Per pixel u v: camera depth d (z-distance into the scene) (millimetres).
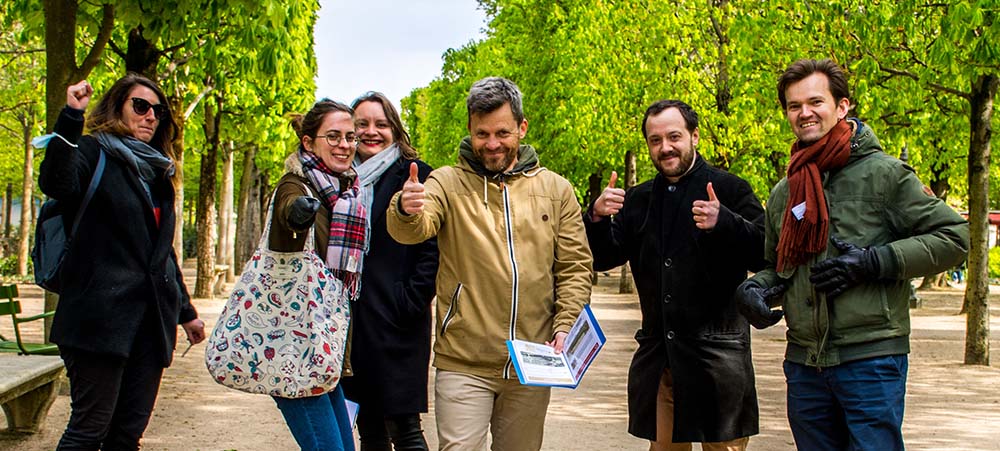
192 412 7781
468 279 4043
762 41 12422
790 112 3781
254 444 6578
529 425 4156
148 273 4207
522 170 4156
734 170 15102
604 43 17625
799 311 3678
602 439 6926
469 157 4180
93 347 4031
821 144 3660
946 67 10312
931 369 11258
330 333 3832
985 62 10133
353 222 4039
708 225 4148
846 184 3641
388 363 4508
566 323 4066
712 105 15156
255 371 3734
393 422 4613
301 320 3787
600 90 18344
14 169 30531
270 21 8758
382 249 4609
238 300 3793
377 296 4539
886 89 11898
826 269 3490
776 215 3916
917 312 20625
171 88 12219
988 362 11633
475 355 4016
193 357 11383
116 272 4109
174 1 8086
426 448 4680
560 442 6805
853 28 10898
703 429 4395
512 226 4070
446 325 4062
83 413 4078
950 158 18484
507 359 4027
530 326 4055
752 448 6695
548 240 4133
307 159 4035
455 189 4117
